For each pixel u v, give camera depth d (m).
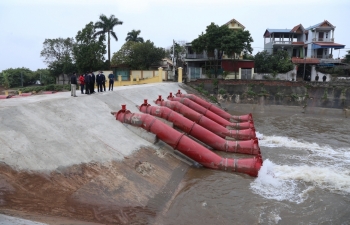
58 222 8.05
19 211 8.15
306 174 15.77
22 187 9.20
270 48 62.56
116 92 25.22
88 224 8.59
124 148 14.98
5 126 11.64
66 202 9.45
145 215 10.39
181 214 11.08
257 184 14.40
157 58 57.19
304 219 11.13
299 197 13.03
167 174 14.43
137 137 17.27
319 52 59.22
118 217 9.73
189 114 24.64
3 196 8.49
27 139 11.51
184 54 68.69
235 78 49.50
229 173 15.83
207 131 20.36
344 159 19.39
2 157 9.82
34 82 66.94
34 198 8.98
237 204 12.16
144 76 53.38
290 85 42.94
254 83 44.31
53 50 60.97
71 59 57.66
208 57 53.81
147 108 21.94
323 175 15.66
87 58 49.91
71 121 15.20
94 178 11.35
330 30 58.41
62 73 59.78
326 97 40.81
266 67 53.81
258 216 11.23
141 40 74.94
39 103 15.38
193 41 49.78
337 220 11.11
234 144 19.81
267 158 19.19
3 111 12.54
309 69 55.12
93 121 16.61
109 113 19.17
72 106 17.14
